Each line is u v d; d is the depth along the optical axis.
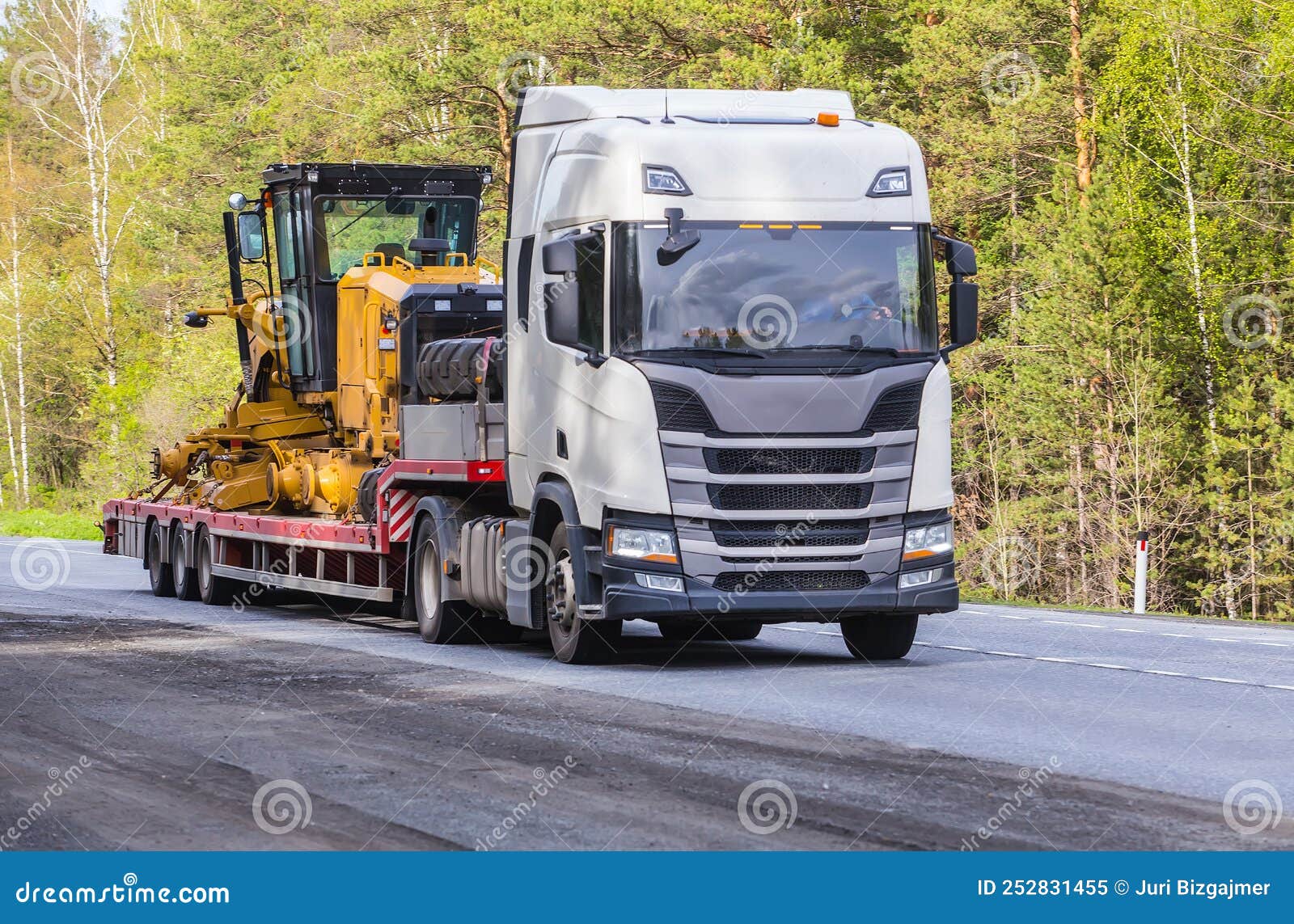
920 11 42.84
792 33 39.62
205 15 69.94
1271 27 37.34
